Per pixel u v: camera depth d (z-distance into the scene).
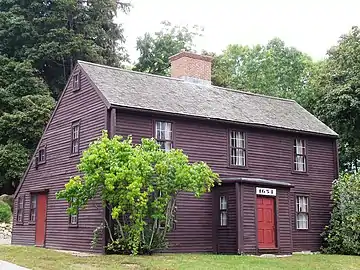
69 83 22.30
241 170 22.06
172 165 17.36
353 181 23.56
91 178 16.66
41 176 23.75
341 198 23.58
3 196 34.06
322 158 25.16
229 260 16.31
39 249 19.73
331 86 35.47
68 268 13.62
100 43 45.19
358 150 35.56
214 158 21.36
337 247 23.09
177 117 20.48
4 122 35.00
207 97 23.41
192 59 24.83
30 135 35.12
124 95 19.89
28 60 39.47
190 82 24.38
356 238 22.53
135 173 16.47
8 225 29.97
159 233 18.19
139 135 19.50
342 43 37.09
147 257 16.44
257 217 20.03
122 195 16.64
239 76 52.09
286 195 21.27
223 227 20.14
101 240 18.23
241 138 22.50
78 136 20.91
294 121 24.80
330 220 24.31
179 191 19.27
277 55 49.47
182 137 20.62
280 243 20.59
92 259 15.70
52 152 23.00
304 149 24.58
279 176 23.27
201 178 17.55
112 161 16.72
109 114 18.94
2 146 35.00
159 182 17.20
